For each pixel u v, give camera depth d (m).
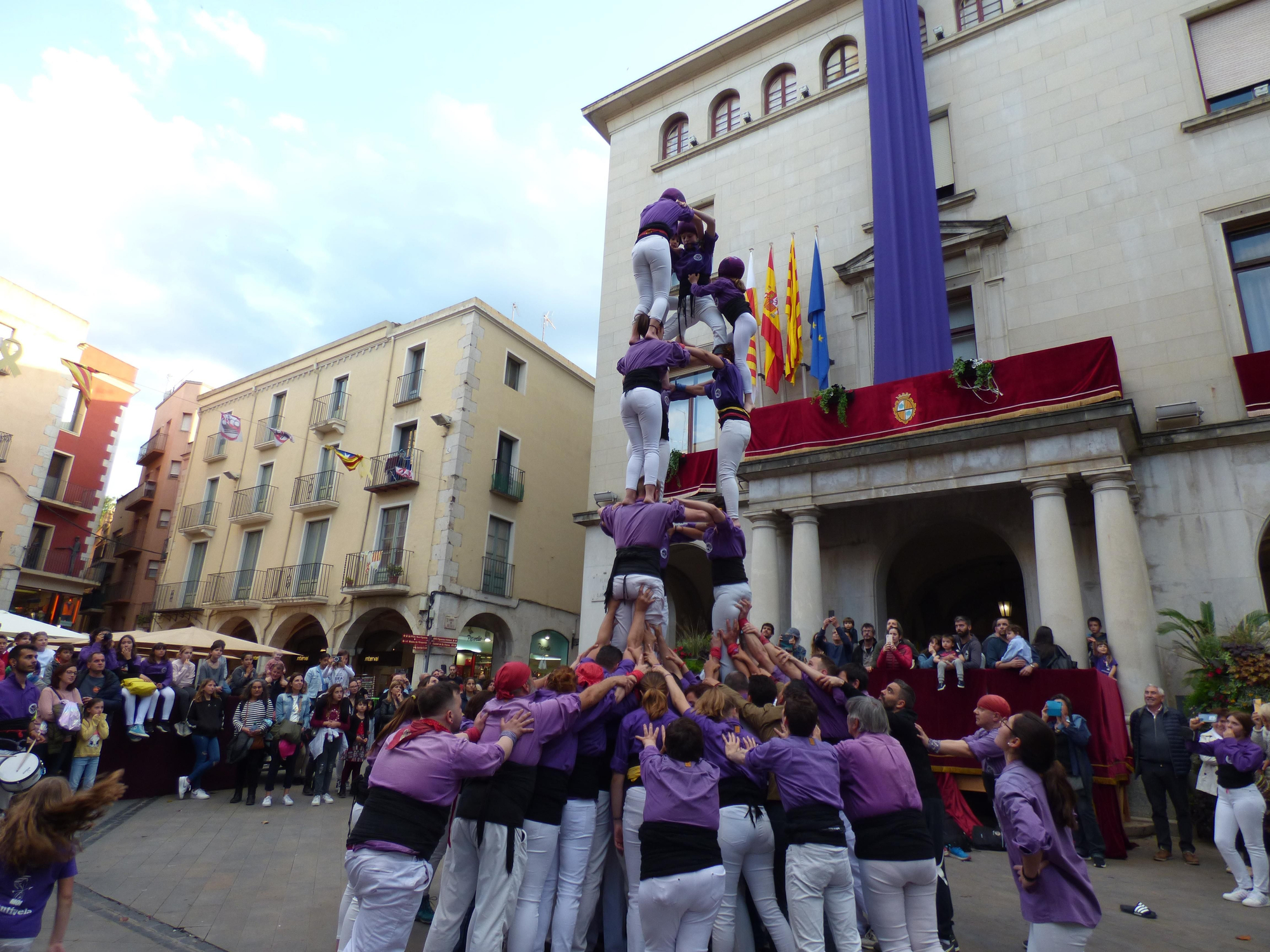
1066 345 13.02
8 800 5.68
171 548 27.34
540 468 23.89
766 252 17.34
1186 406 11.46
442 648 19.31
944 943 4.94
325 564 22.34
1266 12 12.97
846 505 12.86
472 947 3.88
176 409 33.62
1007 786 3.53
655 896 3.65
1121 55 13.92
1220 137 12.65
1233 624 10.60
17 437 22.91
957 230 14.52
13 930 3.10
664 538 5.63
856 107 16.94
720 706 4.55
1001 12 15.61
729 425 6.27
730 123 19.28
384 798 3.74
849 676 5.52
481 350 22.20
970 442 11.66
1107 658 9.70
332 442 23.86
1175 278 12.50
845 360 15.47
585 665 4.89
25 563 24.86
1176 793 7.95
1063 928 3.34
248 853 7.69
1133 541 10.32
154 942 5.09
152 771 10.83
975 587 17.98
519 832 4.07
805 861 3.94
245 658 15.98
